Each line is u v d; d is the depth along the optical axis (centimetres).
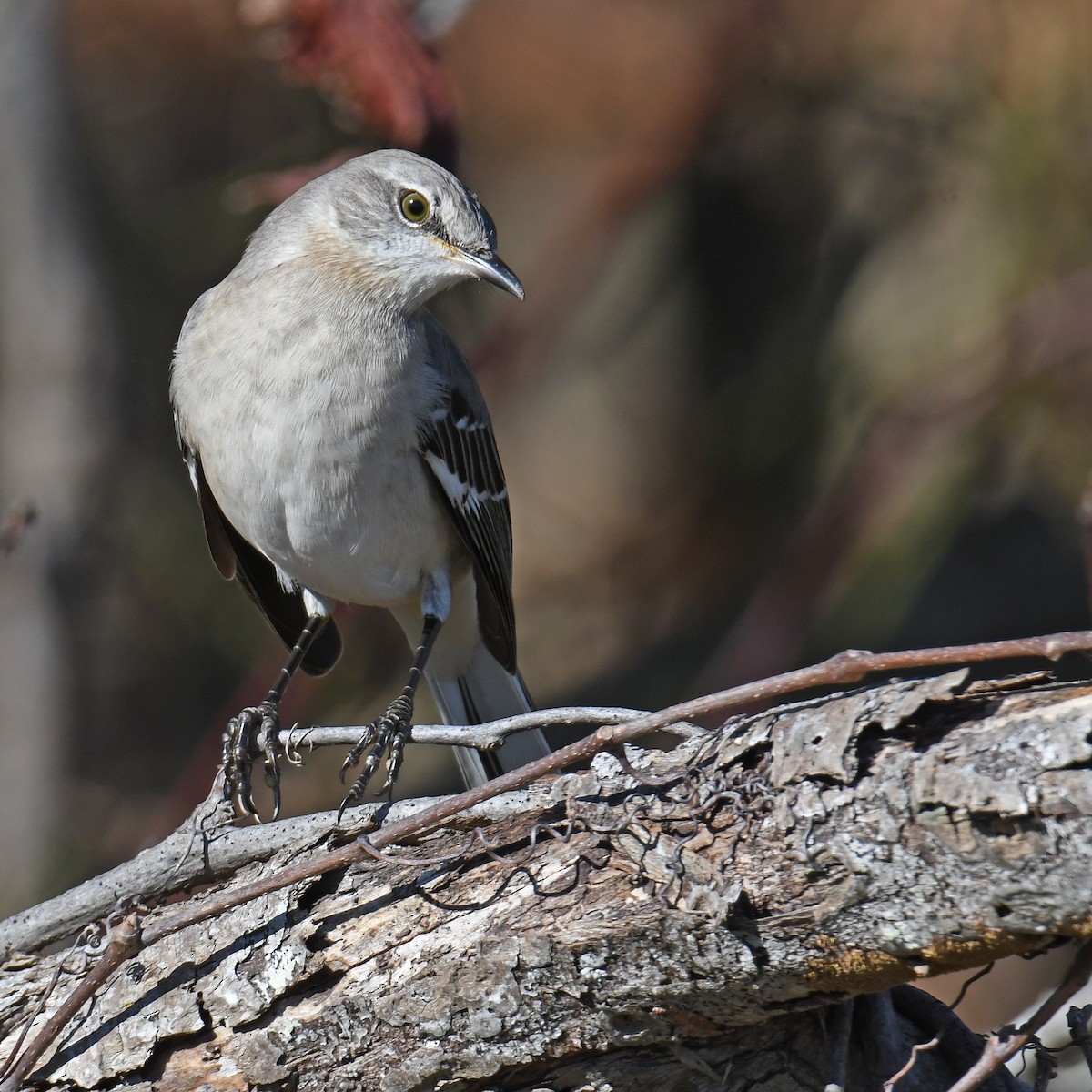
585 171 1289
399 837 436
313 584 735
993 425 1030
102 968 450
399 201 681
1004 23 1030
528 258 1315
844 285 1181
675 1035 429
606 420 1409
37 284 1176
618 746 447
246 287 677
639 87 1215
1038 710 361
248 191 877
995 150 1049
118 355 1212
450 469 711
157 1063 464
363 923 448
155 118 1302
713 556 1318
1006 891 357
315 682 1066
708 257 1362
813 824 380
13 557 1152
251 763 685
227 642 1183
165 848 519
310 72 807
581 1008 423
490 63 1257
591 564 1357
